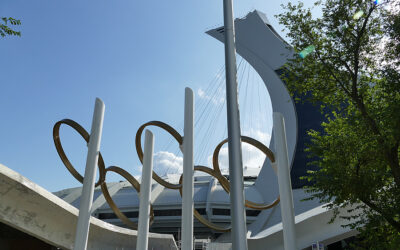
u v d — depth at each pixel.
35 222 19.80
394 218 14.27
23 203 19.05
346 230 24.59
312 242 25.12
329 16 15.70
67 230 21.53
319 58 16.36
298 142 52.50
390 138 12.24
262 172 56.12
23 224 19.27
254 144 17.20
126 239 26.42
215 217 52.91
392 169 13.12
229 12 10.80
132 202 55.97
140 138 21.73
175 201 56.09
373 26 15.09
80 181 22.50
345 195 13.66
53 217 20.53
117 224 54.69
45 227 20.31
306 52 16.55
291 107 56.22
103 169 21.97
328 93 16.31
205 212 54.69
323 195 14.80
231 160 9.06
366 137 13.68
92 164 17.27
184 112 17.22
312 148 15.26
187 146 16.38
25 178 18.56
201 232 56.16
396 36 13.63
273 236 26.48
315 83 16.73
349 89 15.71
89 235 23.08
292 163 50.81
